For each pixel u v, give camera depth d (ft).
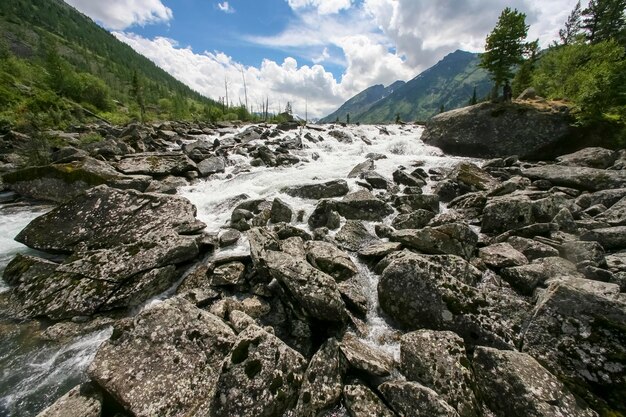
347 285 26.11
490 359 17.34
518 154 71.67
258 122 167.63
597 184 44.93
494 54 87.15
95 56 513.45
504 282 26.61
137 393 16.53
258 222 39.42
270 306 24.91
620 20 156.56
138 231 35.60
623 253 27.68
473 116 79.61
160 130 98.37
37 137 69.46
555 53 144.46
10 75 172.24
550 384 15.79
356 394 16.61
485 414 16.15
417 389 15.69
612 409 15.37
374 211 41.78
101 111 203.72
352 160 75.51
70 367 20.16
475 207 42.11
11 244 37.68
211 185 57.36
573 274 25.00
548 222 34.78
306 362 18.51
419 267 23.06
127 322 20.24
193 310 21.29
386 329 22.89
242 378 16.30
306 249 30.83
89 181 50.65
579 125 66.69
